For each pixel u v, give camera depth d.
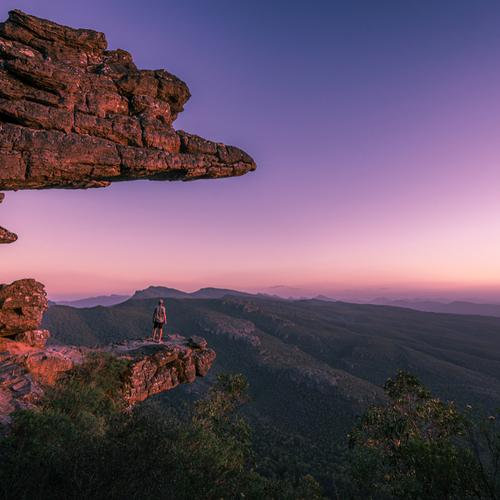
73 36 12.80
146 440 6.06
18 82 11.52
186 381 17.64
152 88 13.83
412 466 7.52
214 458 7.90
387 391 24.77
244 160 15.02
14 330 15.05
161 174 13.91
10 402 9.22
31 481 4.56
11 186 11.62
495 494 6.07
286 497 17.98
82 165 11.94
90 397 10.88
